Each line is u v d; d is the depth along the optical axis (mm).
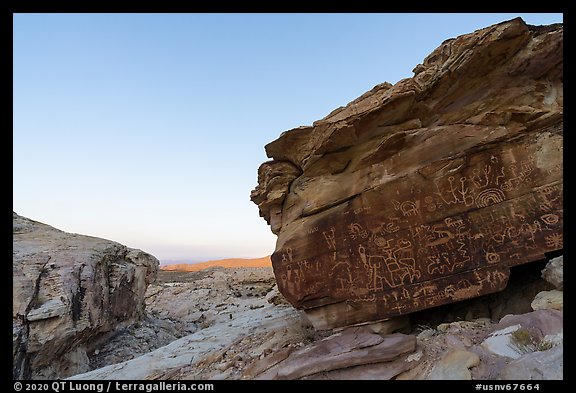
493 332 5055
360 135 6648
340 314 6621
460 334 5328
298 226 7258
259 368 5980
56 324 10125
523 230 5523
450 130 6117
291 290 7016
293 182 8086
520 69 5848
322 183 7227
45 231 16234
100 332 13031
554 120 5637
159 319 18453
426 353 5039
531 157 5613
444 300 5848
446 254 5938
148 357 8508
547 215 5406
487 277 5637
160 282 34000
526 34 5570
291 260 7098
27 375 9227
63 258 12555
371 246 6457
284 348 6449
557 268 5016
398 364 4887
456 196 5953
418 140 6348
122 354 12883
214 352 8031
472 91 6195
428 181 6137
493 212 5730
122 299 15062
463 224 5883
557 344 4016
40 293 10672
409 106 6258
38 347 9492
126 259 17266
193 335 10758
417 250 6129
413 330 6359
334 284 6664
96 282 12883
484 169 5844
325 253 6816
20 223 16719
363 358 5008
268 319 11328
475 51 5723
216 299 23016
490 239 5707
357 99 7332
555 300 4945
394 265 6254
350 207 6719
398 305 6117
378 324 6246
